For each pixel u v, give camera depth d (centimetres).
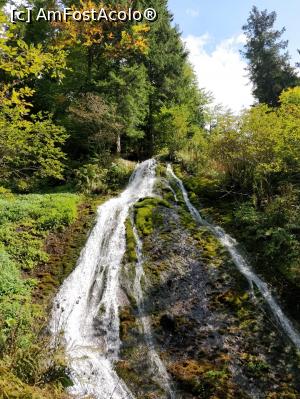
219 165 1398
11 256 988
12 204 1268
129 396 621
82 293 893
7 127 693
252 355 691
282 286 851
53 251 1052
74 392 601
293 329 756
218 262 953
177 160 1745
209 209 1250
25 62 583
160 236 1084
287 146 1030
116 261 990
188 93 2516
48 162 812
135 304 841
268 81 3036
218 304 819
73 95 1964
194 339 736
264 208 1097
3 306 777
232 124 1242
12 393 332
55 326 777
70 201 1326
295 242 905
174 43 2497
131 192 1489
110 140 1794
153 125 2173
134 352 719
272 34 3170
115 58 2016
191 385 636
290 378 646
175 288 880
